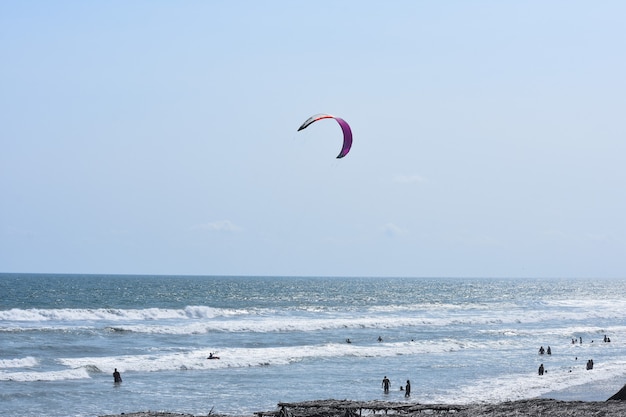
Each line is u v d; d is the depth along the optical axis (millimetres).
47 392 46531
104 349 65062
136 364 57125
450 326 98938
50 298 141500
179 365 58000
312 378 54438
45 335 71938
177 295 169250
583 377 55219
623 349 76938
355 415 34625
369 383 52594
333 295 193875
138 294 167625
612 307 155125
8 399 44188
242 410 42812
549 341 83375
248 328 84562
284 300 160875
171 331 79625
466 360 65750
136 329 78438
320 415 34312
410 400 45906
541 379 54438
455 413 32500
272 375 55500
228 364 59594
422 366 61594
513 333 90688
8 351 61344
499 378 55281
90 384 49812
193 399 45812
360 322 95188
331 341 77438
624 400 33938
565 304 166125
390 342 78500
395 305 148125
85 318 92188
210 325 83688
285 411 34062
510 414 30719
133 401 44750
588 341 84250
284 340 76750
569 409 31109
